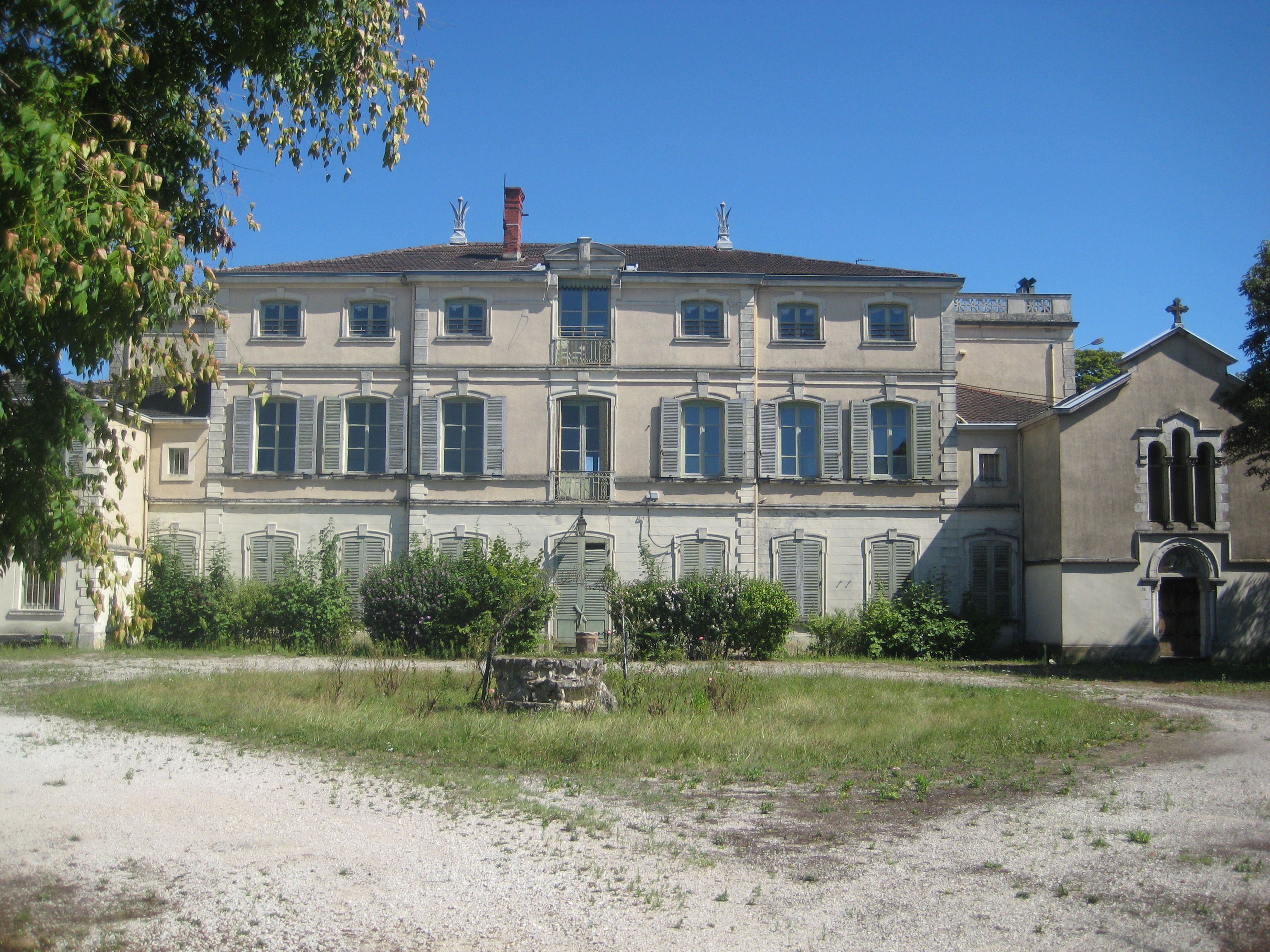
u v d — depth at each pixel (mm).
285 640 26844
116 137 7613
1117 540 26672
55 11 6645
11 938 6199
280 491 29297
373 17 9133
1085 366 43562
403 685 18047
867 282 29984
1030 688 20156
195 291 7688
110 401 7418
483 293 29734
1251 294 23922
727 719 14805
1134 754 12648
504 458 29312
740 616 26562
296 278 29641
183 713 14422
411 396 29469
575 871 7582
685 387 29641
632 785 10695
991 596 29297
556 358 29547
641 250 34250
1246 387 24531
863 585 29391
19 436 6598
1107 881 7395
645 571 28859
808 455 30031
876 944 6242
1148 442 27016
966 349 34812
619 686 17828
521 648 26375
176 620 26719
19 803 9320
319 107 9492
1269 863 7809
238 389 29500
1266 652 26547
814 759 12109
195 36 8281
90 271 6219
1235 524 26766
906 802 9953
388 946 6191
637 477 29328
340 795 9859
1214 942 6285
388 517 29234
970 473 29766
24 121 5980
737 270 31219
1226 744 13375
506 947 6191
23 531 6645
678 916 6699
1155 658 26266
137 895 6992
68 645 26141
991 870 7656
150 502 29297
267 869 7562
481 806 9500
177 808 9258
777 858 7961
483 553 27797
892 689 19000
